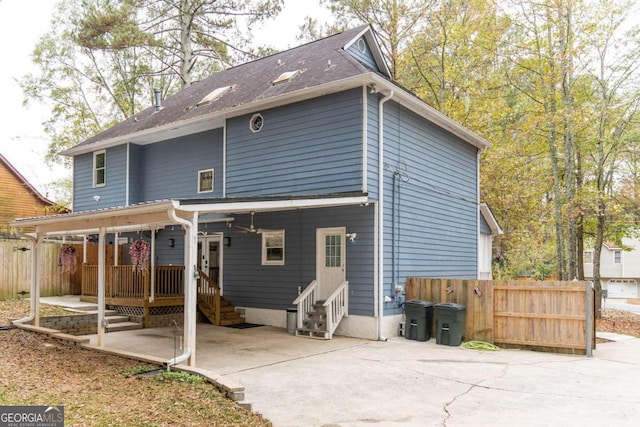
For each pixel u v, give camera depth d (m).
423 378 7.76
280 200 9.48
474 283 11.17
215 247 15.19
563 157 19.91
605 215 18.55
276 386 7.14
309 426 5.44
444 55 22.66
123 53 28.81
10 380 6.61
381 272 11.48
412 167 13.20
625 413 6.00
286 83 13.47
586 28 16.33
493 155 21.70
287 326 12.33
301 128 12.45
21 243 15.73
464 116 22.00
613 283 44.50
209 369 8.19
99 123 29.98
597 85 19.05
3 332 10.55
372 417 5.79
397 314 11.99
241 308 14.16
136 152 17.38
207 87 18.25
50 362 8.09
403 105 12.84
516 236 24.98
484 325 10.95
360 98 11.44
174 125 14.91
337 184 11.66
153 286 13.02
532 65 18.80
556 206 17.92
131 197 17.11
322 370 8.21
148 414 5.39
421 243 13.44
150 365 7.95
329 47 14.88
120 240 17.84
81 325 12.23
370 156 11.43
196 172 15.69
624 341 12.52
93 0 24.52
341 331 11.92
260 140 13.28
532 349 10.44
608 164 20.22
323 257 12.64
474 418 5.78
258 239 13.95
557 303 10.31
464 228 16.27
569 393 6.93
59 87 28.28
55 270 16.56
